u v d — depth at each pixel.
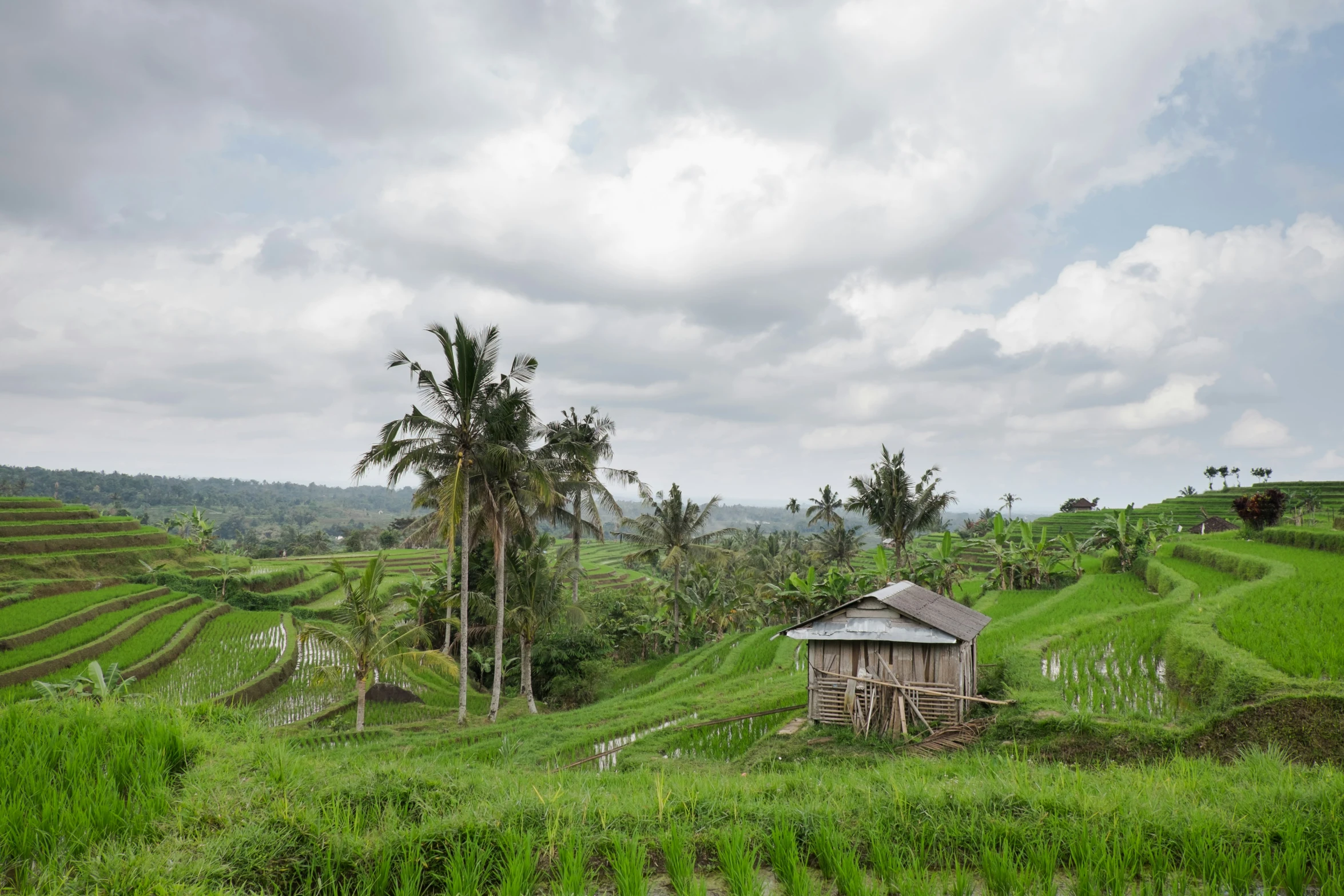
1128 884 5.62
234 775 7.18
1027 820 6.49
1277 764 8.83
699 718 21.73
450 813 6.71
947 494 41.03
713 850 6.43
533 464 28.56
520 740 22.23
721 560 51.84
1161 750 12.73
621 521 51.19
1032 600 40.22
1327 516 76.38
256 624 49.91
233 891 5.16
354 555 105.62
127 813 6.28
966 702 16.84
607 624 50.78
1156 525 75.44
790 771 14.54
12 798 6.20
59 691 28.11
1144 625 23.73
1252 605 20.97
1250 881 5.61
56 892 4.87
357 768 7.71
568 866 5.73
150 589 56.25
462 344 27.28
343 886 5.65
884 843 6.18
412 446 27.73
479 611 32.81
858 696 17.17
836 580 41.25
